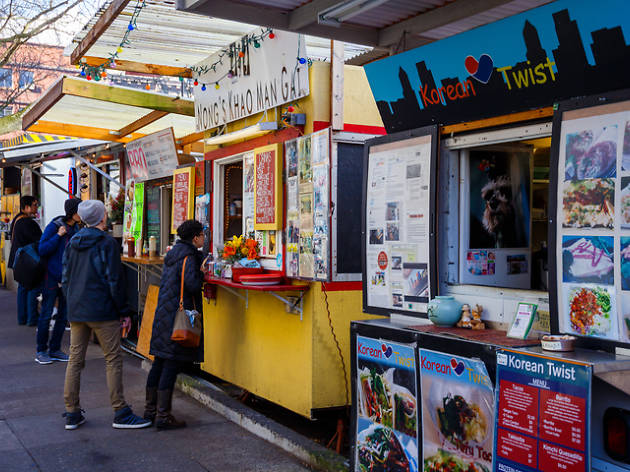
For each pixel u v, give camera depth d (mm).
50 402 6086
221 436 5082
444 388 3264
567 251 2926
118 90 6828
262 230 5832
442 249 3777
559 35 2869
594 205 2812
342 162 5070
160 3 4637
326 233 4914
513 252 3990
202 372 7441
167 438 5035
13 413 5730
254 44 5555
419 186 3770
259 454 4684
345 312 5211
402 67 3736
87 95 6680
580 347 2879
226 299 6508
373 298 4133
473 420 3100
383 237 4035
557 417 2643
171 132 7191
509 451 2834
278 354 5582
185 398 6234
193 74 6863
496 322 3461
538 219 4340
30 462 4535
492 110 3395
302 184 5223
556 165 2969
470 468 3121
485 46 3215
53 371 7402
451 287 3742
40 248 7859
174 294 5289
